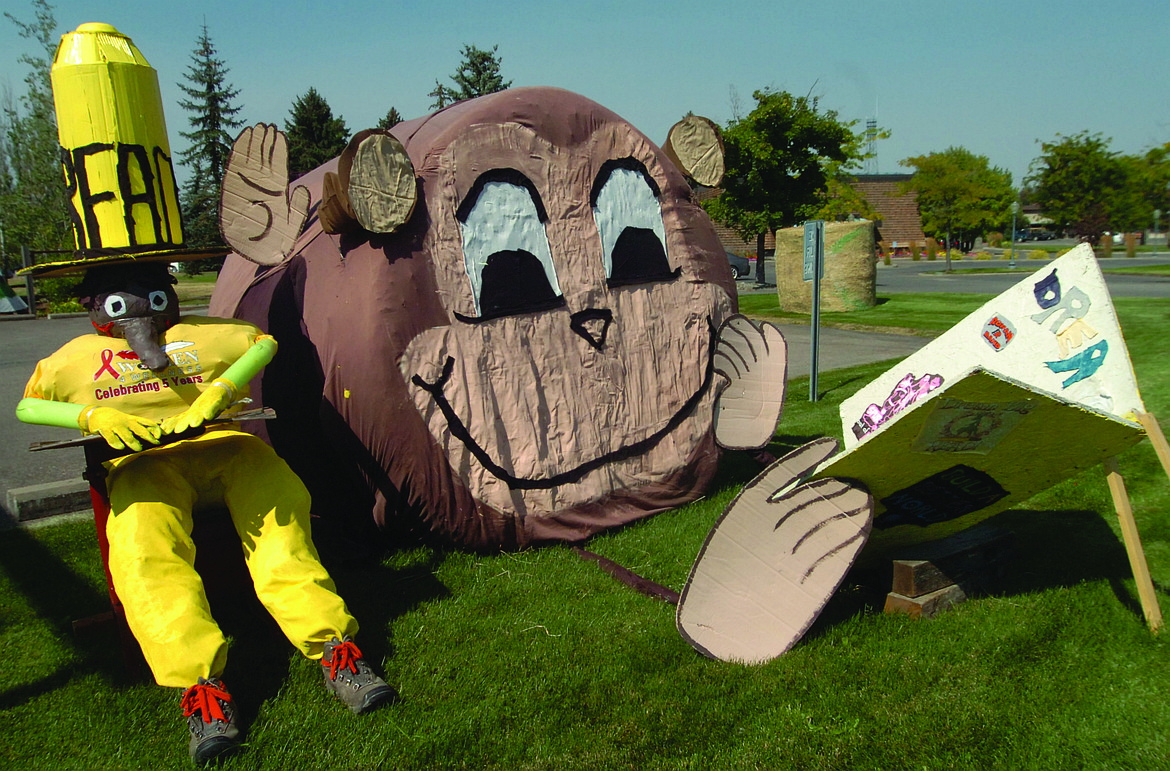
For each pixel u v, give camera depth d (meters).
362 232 4.53
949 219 41.50
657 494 5.61
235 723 3.11
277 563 3.50
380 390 4.42
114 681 3.65
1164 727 3.04
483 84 42.94
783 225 27.06
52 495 6.06
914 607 3.92
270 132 4.12
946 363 4.99
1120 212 38.91
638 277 5.49
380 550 5.02
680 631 3.62
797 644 3.70
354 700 3.28
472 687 3.48
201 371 3.76
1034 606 4.00
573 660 3.69
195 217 43.59
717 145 6.10
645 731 3.14
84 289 3.67
